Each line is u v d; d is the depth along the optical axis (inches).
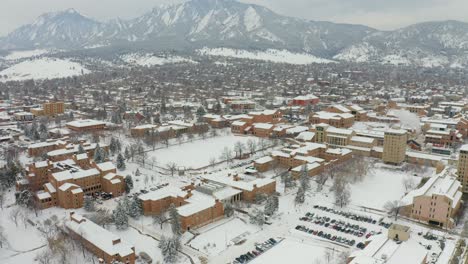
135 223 7746.1
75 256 6505.9
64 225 7253.9
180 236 7111.2
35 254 6614.2
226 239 7096.5
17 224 7613.2
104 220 7628.0
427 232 7308.1
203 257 6471.5
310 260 6323.8
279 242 6958.7
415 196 7839.6
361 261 5472.4
